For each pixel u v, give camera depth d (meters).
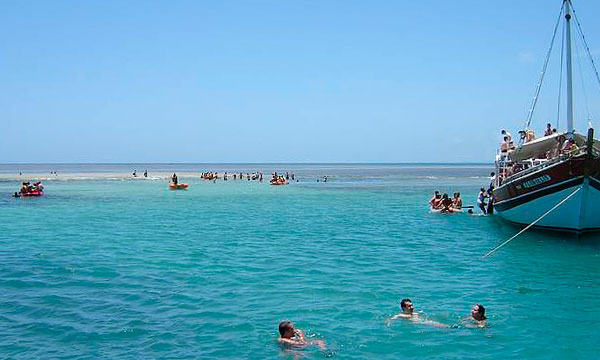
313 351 11.07
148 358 10.66
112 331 12.25
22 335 11.98
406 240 26.64
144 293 15.62
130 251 23.12
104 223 34.25
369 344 11.47
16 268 19.25
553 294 15.70
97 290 15.99
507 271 18.95
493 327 12.62
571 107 24.52
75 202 51.59
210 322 12.88
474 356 10.84
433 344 11.50
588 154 22.67
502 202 29.86
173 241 26.27
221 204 50.34
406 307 13.39
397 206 48.03
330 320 13.04
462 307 14.23
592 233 25.84
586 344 11.55
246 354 10.91
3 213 40.69
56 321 12.98
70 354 10.88
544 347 11.36
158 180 105.50
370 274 18.34
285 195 63.50
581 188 23.06
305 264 20.14
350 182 101.69
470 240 26.55
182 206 47.91
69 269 19.09
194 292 15.73
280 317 13.26
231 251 23.20
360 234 29.05
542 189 24.80
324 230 30.84
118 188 77.12
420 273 18.56
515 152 29.84
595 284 17.02
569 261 20.81
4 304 14.43
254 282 17.03
